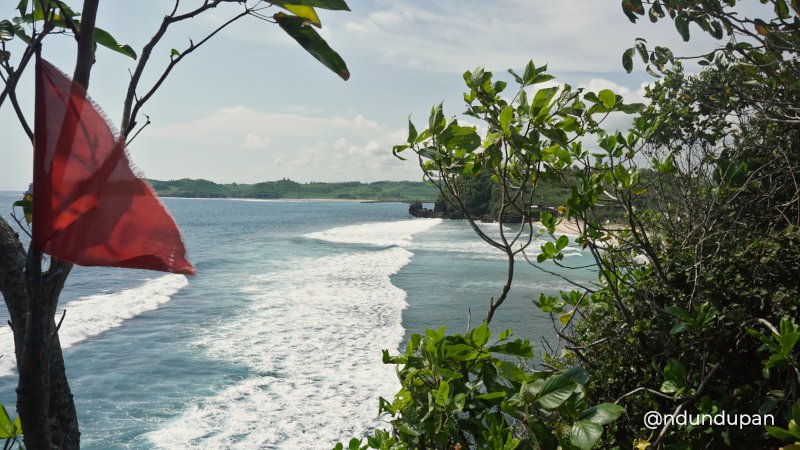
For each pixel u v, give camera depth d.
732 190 3.51
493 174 2.96
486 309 19.28
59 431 1.51
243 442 9.45
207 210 148.25
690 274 3.27
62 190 0.92
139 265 0.92
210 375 12.62
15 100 1.03
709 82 4.70
